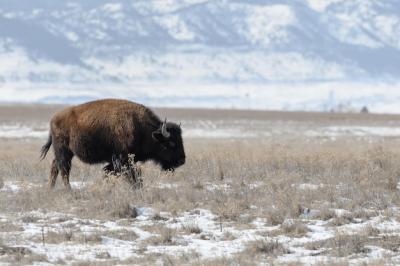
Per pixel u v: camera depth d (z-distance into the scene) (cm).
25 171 7544
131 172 6444
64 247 4647
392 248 4544
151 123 6725
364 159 7962
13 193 6225
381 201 5806
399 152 10044
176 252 4541
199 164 7719
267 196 6019
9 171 7544
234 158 8294
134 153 6650
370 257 4406
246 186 6581
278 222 5272
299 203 5709
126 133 6569
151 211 5634
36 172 7512
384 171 7325
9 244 4647
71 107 6781
